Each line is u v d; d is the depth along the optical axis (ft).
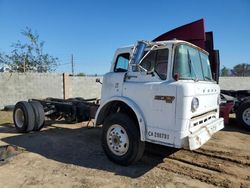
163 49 16.07
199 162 18.53
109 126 17.84
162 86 15.40
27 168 17.16
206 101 17.31
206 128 16.49
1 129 29.25
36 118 26.81
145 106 16.17
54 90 49.85
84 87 53.42
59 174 16.22
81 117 27.78
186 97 14.64
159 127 15.51
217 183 15.23
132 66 16.26
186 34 22.84
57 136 25.61
